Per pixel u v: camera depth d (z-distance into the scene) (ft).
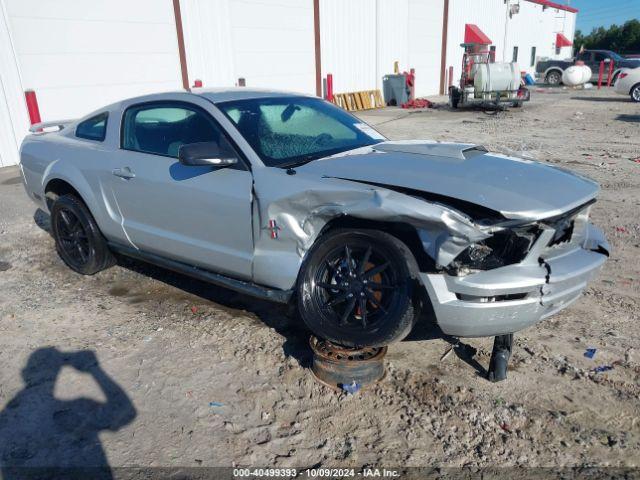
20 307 14.82
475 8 99.35
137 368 11.69
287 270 11.13
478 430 9.57
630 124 48.08
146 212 13.91
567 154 33.83
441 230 9.34
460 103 63.67
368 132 14.57
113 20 38.50
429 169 10.80
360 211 9.92
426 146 12.46
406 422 9.82
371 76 71.05
